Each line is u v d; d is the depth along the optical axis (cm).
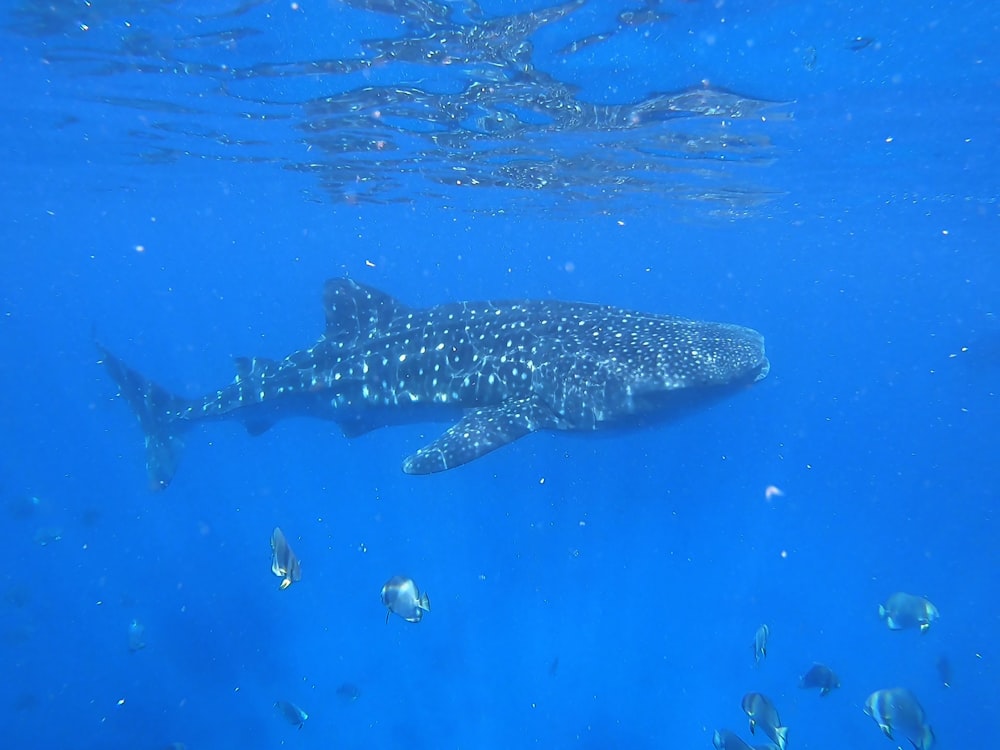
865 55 1260
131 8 1245
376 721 1458
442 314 1128
